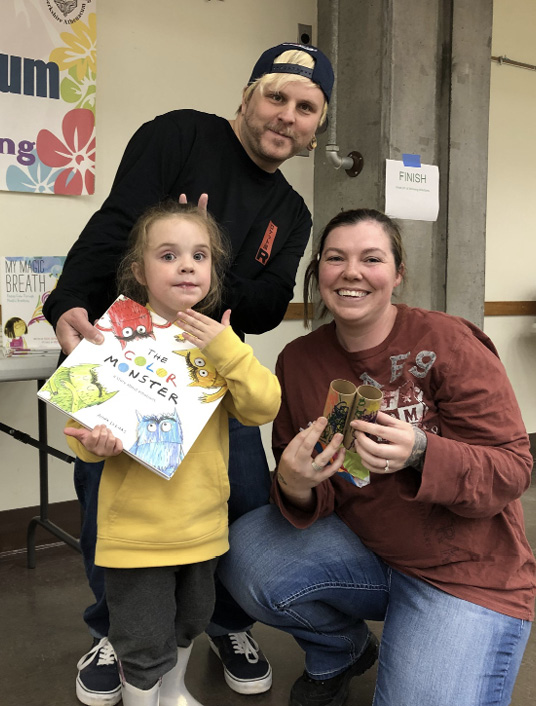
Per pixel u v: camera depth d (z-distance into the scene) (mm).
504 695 1333
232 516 1710
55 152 2494
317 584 1479
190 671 1796
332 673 1570
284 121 1471
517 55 3881
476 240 3137
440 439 1288
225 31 2885
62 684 1722
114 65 2633
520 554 1397
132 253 1349
